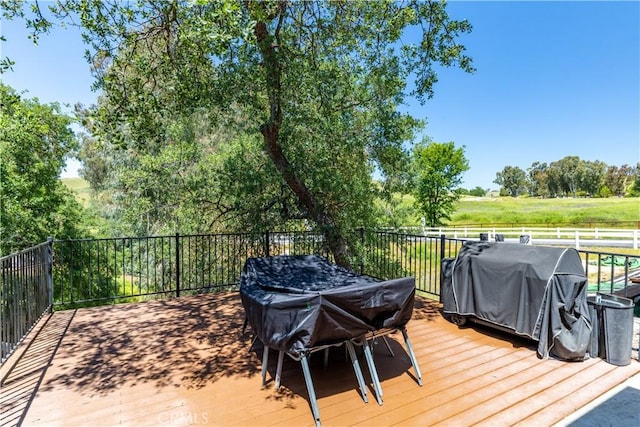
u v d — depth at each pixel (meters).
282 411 2.23
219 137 9.98
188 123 8.67
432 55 5.08
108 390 2.50
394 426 2.06
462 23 4.86
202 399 2.39
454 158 23.88
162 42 4.39
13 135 9.60
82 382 2.62
